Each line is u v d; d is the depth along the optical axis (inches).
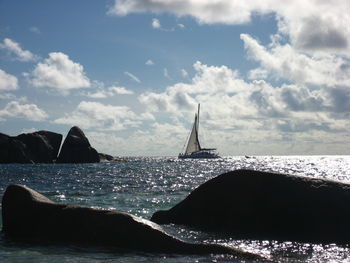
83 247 447.2
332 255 414.0
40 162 4429.1
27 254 421.1
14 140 4303.6
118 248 440.1
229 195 564.1
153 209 812.6
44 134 4655.5
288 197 528.7
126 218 460.1
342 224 487.5
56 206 504.4
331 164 5403.5
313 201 515.2
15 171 2800.2
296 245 458.0
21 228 502.3
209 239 487.2
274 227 516.4
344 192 513.0
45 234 483.8
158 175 2412.6
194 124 5940.0
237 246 454.0
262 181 554.9
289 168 3828.7
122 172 2748.5
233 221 543.2
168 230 539.8
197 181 1846.7
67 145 4500.5
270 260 394.3
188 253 418.6
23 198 524.7
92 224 468.1
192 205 589.0
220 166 4195.4
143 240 438.6
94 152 4640.8
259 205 538.9
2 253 425.4
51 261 394.3
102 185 1562.5
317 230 492.1
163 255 413.4
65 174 2436.0
